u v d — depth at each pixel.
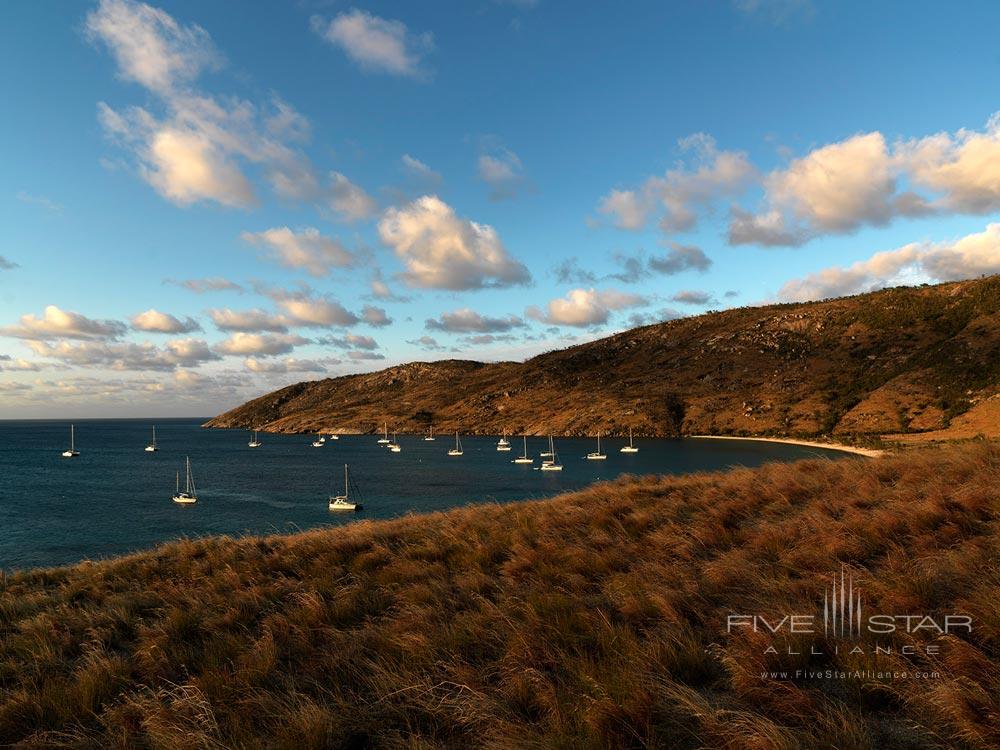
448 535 10.73
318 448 193.00
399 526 12.70
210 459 149.38
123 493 85.31
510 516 12.17
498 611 6.46
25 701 5.44
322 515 66.81
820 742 3.49
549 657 5.21
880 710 3.98
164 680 5.77
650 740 3.79
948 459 11.66
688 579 6.80
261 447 199.12
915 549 6.66
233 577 9.34
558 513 11.59
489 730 4.15
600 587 7.19
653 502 11.84
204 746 4.35
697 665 4.81
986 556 5.98
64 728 5.07
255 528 58.16
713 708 4.13
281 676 5.61
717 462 109.38
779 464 14.59
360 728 4.48
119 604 8.37
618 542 8.97
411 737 4.15
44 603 9.12
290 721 4.57
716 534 8.66
